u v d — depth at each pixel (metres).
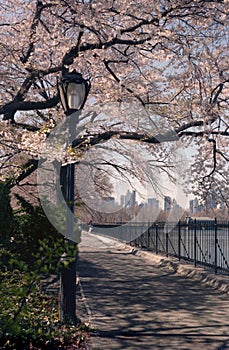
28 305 8.79
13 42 13.71
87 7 11.98
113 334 8.52
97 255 26.31
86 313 10.41
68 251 6.14
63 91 8.71
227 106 16.03
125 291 13.71
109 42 12.38
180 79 15.20
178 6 12.40
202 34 13.67
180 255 21.83
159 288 14.39
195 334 8.63
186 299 12.48
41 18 13.94
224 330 8.97
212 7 12.85
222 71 14.72
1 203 12.27
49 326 8.01
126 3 12.30
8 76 14.10
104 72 14.66
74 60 12.58
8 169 14.56
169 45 13.96
